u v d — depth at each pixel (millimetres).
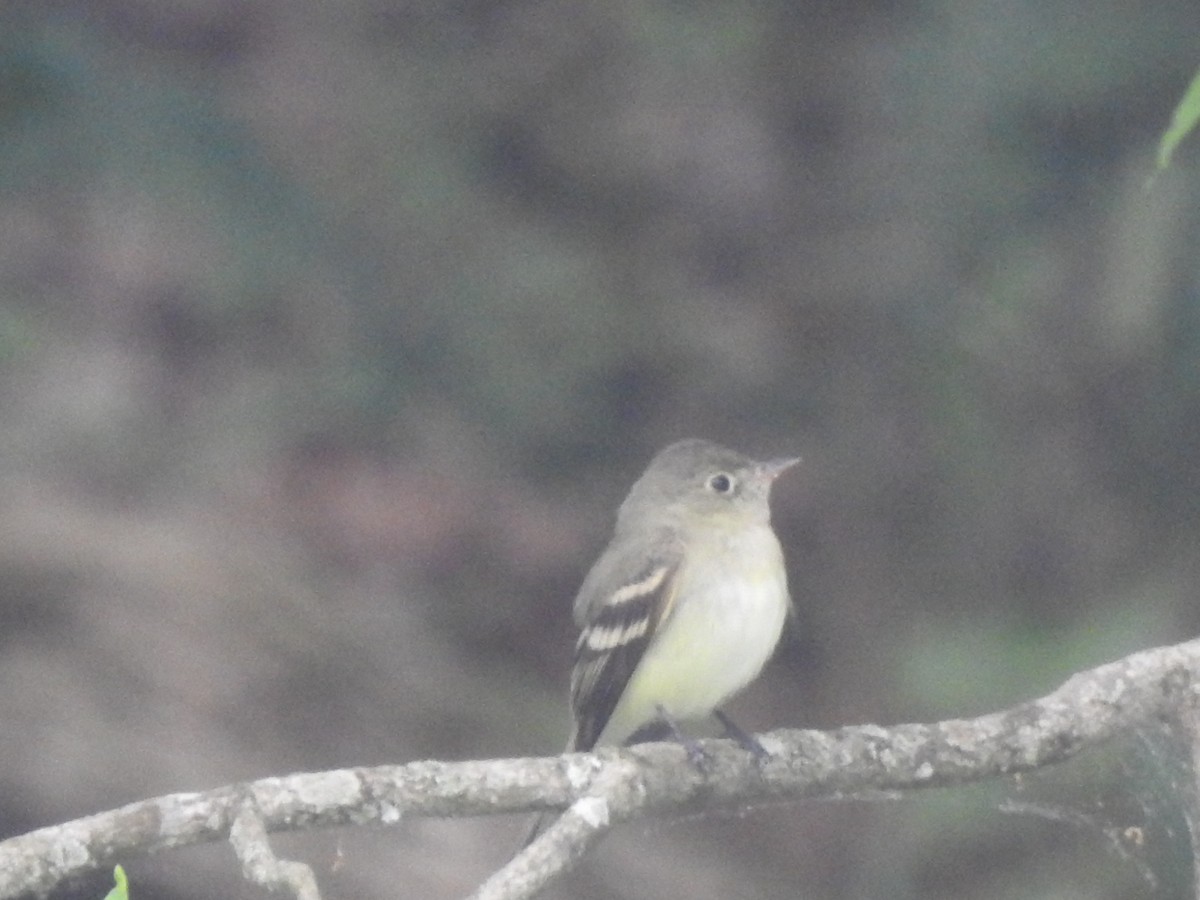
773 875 12852
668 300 15172
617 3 15852
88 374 13672
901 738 7230
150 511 13164
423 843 11445
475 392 14594
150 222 13961
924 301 14203
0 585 12258
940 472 14305
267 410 13961
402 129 15297
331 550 13594
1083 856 11602
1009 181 13633
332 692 12680
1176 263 12383
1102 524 13711
